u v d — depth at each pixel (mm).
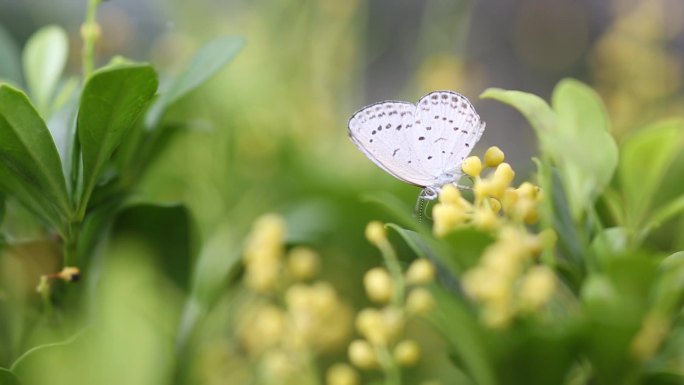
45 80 308
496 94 272
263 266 302
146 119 292
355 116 302
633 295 256
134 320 271
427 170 304
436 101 302
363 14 477
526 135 628
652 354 260
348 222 363
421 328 344
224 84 391
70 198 280
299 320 296
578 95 274
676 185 359
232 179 378
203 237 357
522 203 265
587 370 263
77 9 572
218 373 330
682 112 458
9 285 291
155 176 341
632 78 453
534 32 707
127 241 297
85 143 275
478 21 746
